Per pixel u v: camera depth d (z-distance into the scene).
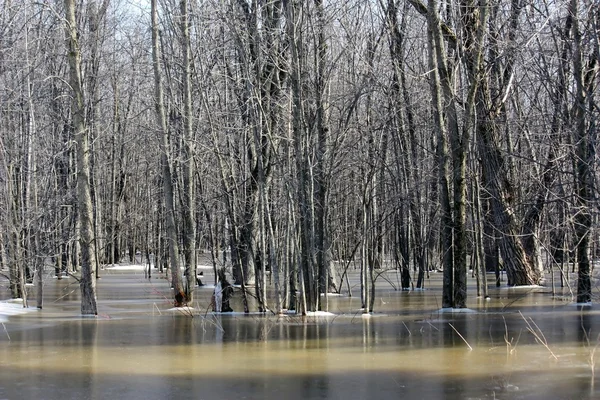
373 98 25.20
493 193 24.92
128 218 47.22
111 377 10.38
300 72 17.25
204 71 25.52
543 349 12.34
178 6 27.66
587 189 18.75
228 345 13.03
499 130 24.03
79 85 17.39
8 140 25.03
